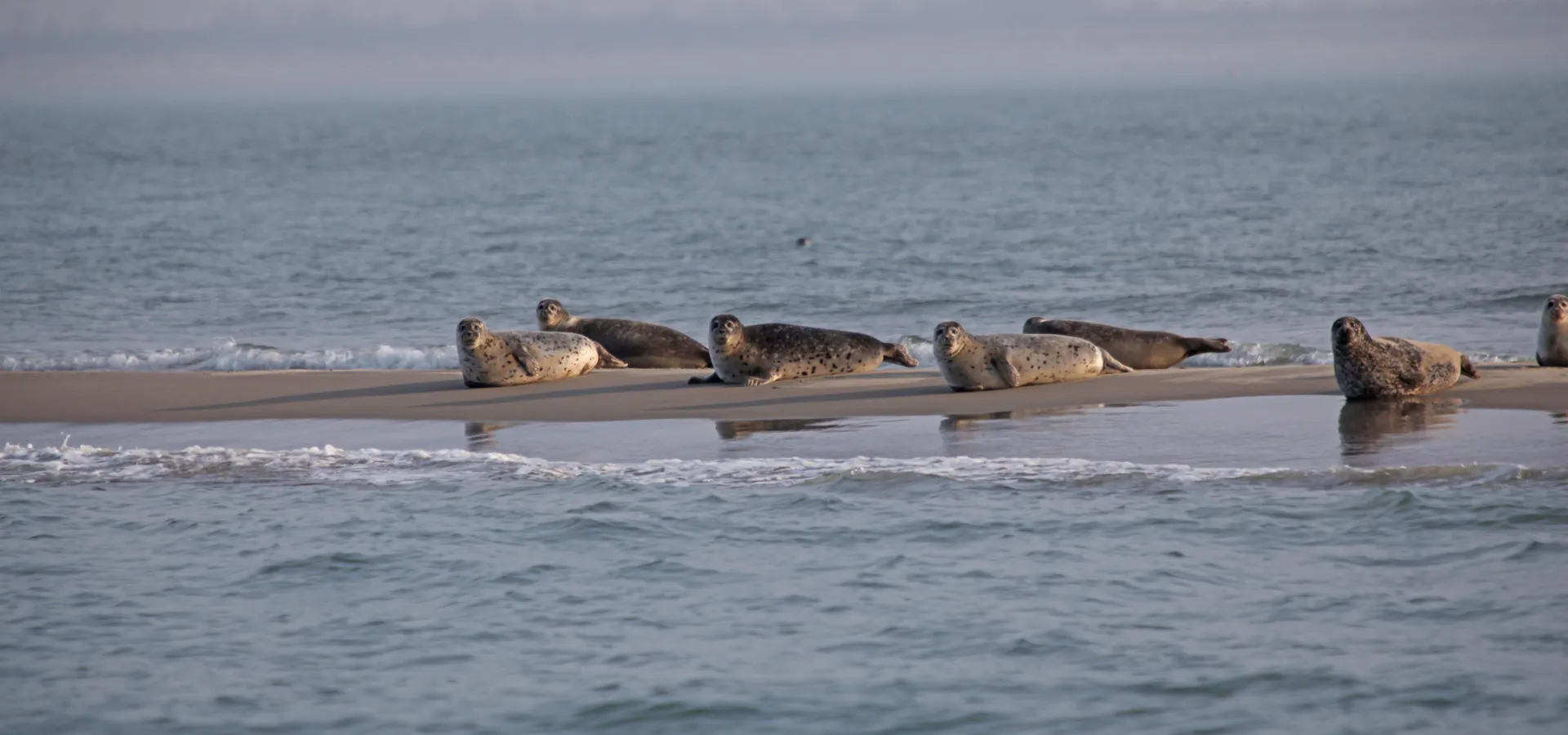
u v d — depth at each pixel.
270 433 46.94
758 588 30.64
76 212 174.50
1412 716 23.67
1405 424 41.47
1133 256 105.88
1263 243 111.06
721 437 44.22
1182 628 27.56
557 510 36.56
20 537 35.69
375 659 27.41
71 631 29.08
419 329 79.06
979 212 154.12
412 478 40.19
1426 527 32.34
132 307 88.00
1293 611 28.14
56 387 55.84
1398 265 94.62
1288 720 23.72
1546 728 23.06
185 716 25.03
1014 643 27.22
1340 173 196.12
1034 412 46.06
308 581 31.83
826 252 117.00
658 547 33.47
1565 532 31.45
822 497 36.91
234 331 78.69
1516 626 26.88
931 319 80.00
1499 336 65.88
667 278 101.56
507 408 50.00
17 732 24.53
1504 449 37.81
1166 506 34.75
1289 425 42.19
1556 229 112.44
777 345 54.47
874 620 28.64
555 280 100.94
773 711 24.78
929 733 23.86
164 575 32.50
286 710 25.25
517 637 28.36
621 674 26.47
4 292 94.75
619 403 50.19
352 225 151.38
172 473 41.56
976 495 36.47
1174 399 47.03
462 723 24.62
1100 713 24.27
